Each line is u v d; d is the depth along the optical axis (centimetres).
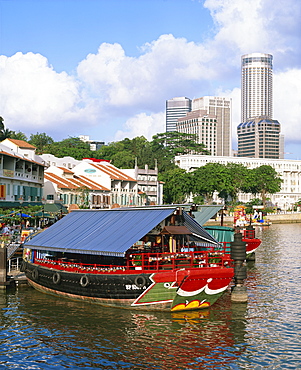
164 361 2155
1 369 2072
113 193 10231
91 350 2277
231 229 4784
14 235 4284
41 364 2127
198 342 2381
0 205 5556
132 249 3219
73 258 3388
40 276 3331
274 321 2727
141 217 3038
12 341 2389
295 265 4772
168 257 2864
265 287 3662
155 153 17375
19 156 6384
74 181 9100
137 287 2767
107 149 17650
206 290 2862
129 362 2144
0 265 3494
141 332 2512
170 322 2681
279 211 16738
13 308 2961
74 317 2759
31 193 6700
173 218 2981
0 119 10312
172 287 2773
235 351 2273
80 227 3319
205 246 3272
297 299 3256
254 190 17112
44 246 3203
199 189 13338
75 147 17125
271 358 2192
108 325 2617
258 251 6047
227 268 2870
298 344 2366
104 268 2927
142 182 11638
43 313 2845
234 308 2995
